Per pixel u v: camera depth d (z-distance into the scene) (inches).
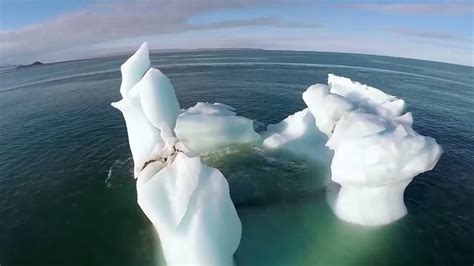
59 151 1003.9
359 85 992.9
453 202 737.0
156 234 653.3
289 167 879.1
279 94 1569.9
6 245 633.0
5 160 960.3
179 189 539.2
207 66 2603.3
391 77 2192.4
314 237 639.8
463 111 1373.0
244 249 612.4
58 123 1251.8
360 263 579.5
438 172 858.1
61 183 828.6
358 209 670.5
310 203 740.0
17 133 1167.0
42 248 623.2
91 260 592.4
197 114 968.3
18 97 1755.7
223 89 1688.0
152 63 3026.6
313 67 2566.4
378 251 603.2
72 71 2829.7
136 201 754.2
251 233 651.5
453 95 1670.8
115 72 2504.9
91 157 957.2
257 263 583.5
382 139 612.4
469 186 797.2
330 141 695.1
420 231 646.5
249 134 984.3
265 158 918.4
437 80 2137.1
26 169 904.3
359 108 854.5
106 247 621.0
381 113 870.4
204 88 1724.9
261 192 779.4
